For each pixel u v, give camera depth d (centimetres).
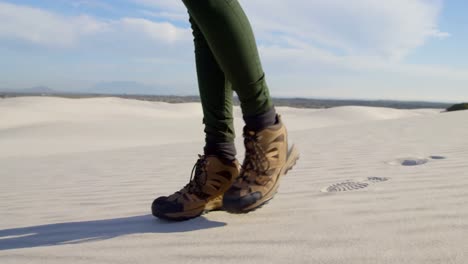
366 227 133
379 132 661
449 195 174
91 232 165
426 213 145
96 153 752
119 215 197
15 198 303
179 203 163
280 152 156
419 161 318
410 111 4812
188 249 126
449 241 113
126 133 1919
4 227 196
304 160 376
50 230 178
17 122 2645
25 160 754
